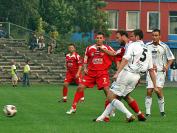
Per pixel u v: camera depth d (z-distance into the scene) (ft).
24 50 241.14
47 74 224.53
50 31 282.36
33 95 141.08
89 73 85.05
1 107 100.89
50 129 65.62
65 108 100.17
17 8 272.51
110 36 291.17
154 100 128.06
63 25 280.10
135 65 72.64
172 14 314.96
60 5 280.72
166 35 314.76
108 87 83.25
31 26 282.56
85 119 78.48
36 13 277.44
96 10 278.26
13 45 245.65
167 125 71.10
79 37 301.63
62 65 232.32
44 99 126.00
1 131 63.87
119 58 80.12
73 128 66.54
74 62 118.93
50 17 284.82
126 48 77.71
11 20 273.54
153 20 314.55
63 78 222.07
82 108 100.83
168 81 276.82
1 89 172.45
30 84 213.87
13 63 227.61
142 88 196.95
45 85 207.21
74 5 278.87
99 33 83.46
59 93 150.71
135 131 64.23
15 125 69.92
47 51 244.83
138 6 313.32
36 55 238.68
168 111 97.30
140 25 313.53
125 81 72.38
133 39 73.67
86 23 276.62
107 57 84.02
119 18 313.94
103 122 73.56
